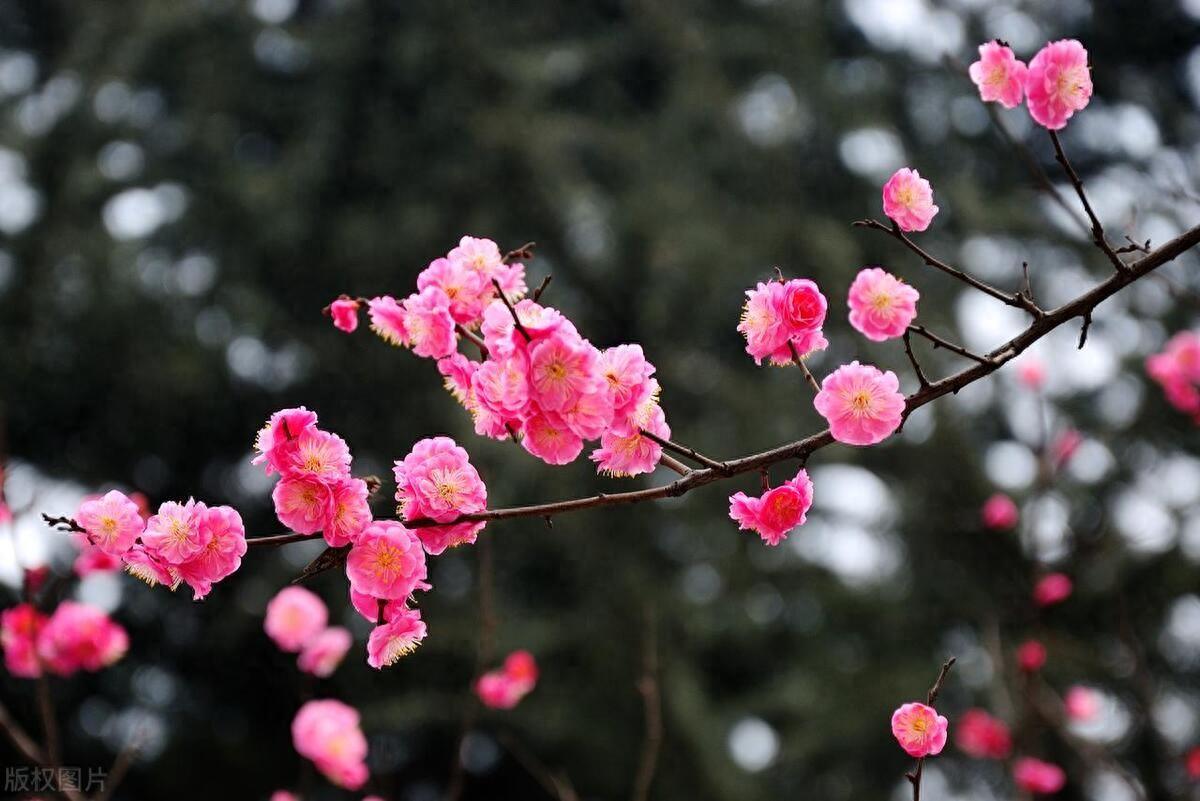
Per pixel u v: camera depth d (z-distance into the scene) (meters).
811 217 11.34
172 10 11.89
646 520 10.73
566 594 10.89
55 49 13.19
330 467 2.23
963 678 9.93
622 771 10.17
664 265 10.81
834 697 10.08
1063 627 7.70
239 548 2.22
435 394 10.89
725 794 9.73
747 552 10.77
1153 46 12.06
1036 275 11.11
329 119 11.79
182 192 11.51
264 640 10.75
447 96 11.85
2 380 10.70
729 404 10.98
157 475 11.49
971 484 9.51
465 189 11.55
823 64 12.23
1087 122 11.32
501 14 12.47
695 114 11.93
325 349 11.09
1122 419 10.05
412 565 2.22
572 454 2.20
